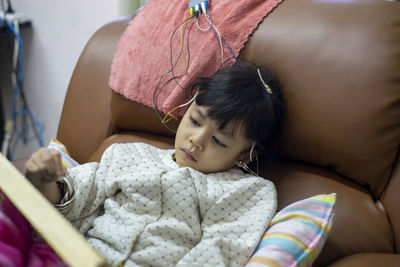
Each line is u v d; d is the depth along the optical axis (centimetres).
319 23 82
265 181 82
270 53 85
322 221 74
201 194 79
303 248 70
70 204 77
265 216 77
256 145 84
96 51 111
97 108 109
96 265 37
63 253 39
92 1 168
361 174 81
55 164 69
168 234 77
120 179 81
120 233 76
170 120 98
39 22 190
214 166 82
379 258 72
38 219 43
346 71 77
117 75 101
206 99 80
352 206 81
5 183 50
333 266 73
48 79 197
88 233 80
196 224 78
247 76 81
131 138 104
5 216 64
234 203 79
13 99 205
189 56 91
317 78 80
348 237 79
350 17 80
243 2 89
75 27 179
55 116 201
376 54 76
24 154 217
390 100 75
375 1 81
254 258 69
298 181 87
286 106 83
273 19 86
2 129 198
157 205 79
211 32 89
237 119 78
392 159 79
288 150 87
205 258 72
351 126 77
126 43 103
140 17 104
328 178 85
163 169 81
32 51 198
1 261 56
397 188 79
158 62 95
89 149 108
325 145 81
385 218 79
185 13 95
